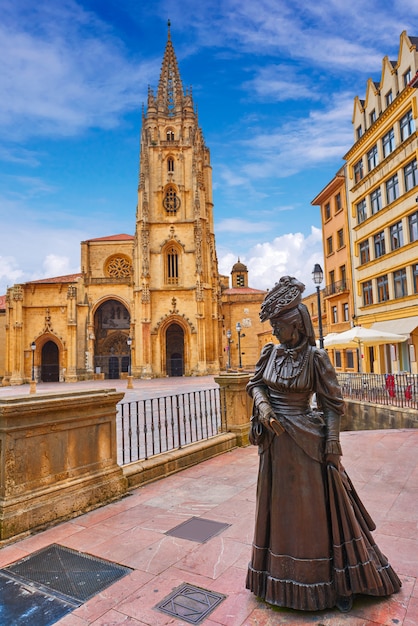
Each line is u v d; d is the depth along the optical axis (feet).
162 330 199.52
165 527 18.10
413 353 88.79
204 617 11.71
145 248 199.31
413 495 21.27
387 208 98.58
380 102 104.53
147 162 208.95
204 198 212.23
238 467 27.53
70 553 15.94
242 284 306.35
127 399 84.58
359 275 113.50
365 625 11.07
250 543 16.25
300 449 11.98
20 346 194.59
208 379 162.09
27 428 18.29
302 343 12.60
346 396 66.54
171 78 227.61
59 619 11.89
